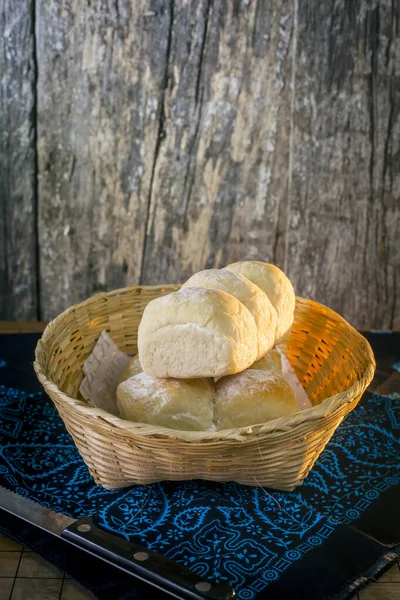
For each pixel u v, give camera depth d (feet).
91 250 3.63
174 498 2.26
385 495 2.29
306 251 3.63
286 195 3.54
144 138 3.45
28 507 2.15
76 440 2.25
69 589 2.00
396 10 3.28
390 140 3.45
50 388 2.15
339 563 2.03
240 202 3.55
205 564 2.03
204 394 2.32
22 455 2.45
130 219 3.58
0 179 3.51
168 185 3.52
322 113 3.42
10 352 3.10
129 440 2.10
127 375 2.53
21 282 3.69
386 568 2.03
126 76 3.36
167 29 3.30
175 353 2.28
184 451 2.10
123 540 2.02
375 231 3.59
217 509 2.22
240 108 3.41
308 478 2.36
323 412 2.06
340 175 3.51
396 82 3.37
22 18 3.28
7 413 2.67
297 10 3.28
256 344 2.36
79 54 3.34
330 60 3.35
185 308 2.26
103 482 2.29
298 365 2.81
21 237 3.61
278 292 2.62
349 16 3.29
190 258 3.65
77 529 2.04
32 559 2.09
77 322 2.67
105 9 3.27
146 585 1.99
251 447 2.12
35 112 3.41
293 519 2.19
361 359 2.49
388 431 2.60
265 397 2.29
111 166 3.50
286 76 3.37
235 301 2.33
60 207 3.56
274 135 3.45
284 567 2.02
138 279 3.68
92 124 3.43
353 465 2.42
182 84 3.38
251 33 3.31
